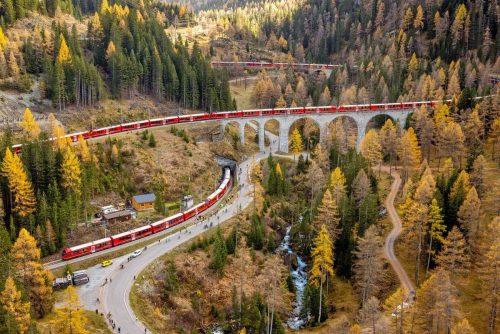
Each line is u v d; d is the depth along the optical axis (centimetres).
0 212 9225
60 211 9669
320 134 17000
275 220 11756
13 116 13950
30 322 5994
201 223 11144
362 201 10062
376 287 8312
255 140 18012
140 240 10169
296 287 9638
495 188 9356
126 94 17075
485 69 19138
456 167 12512
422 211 8419
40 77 16038
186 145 14525
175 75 17938
